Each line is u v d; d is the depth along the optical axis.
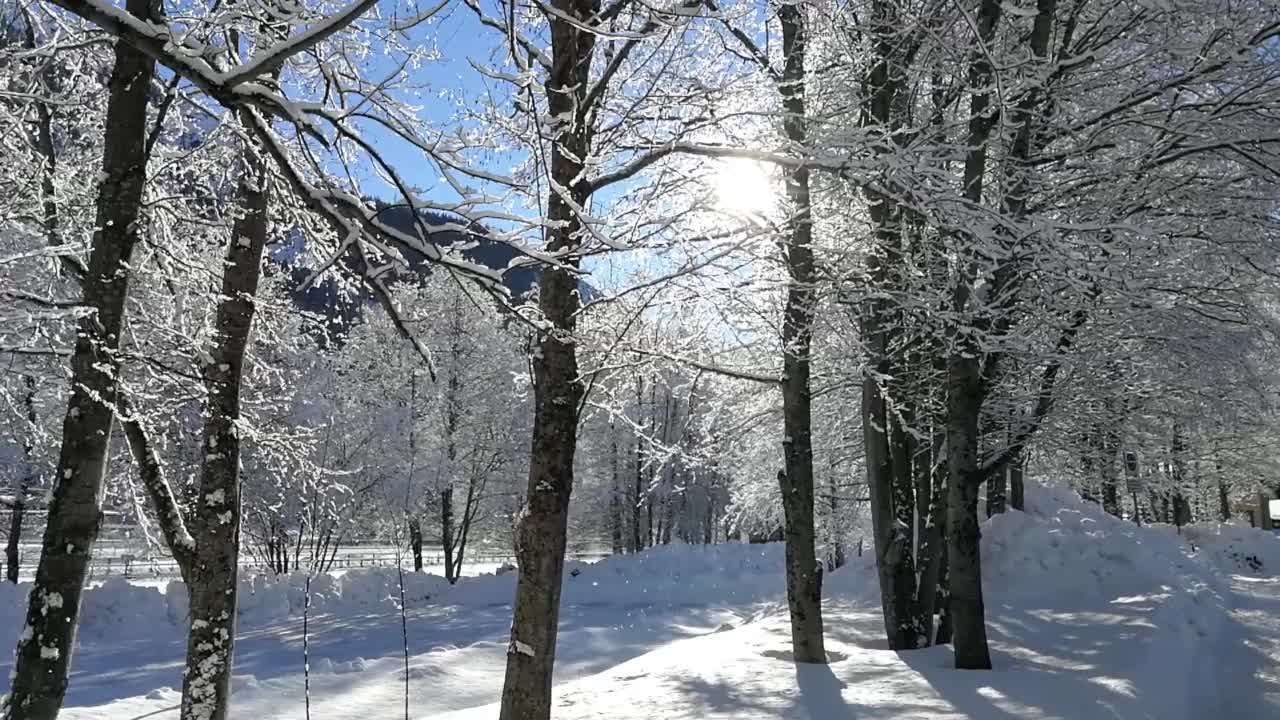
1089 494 32.72
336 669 13.16
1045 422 15.74
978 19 9.12
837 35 9.70
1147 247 8.48
